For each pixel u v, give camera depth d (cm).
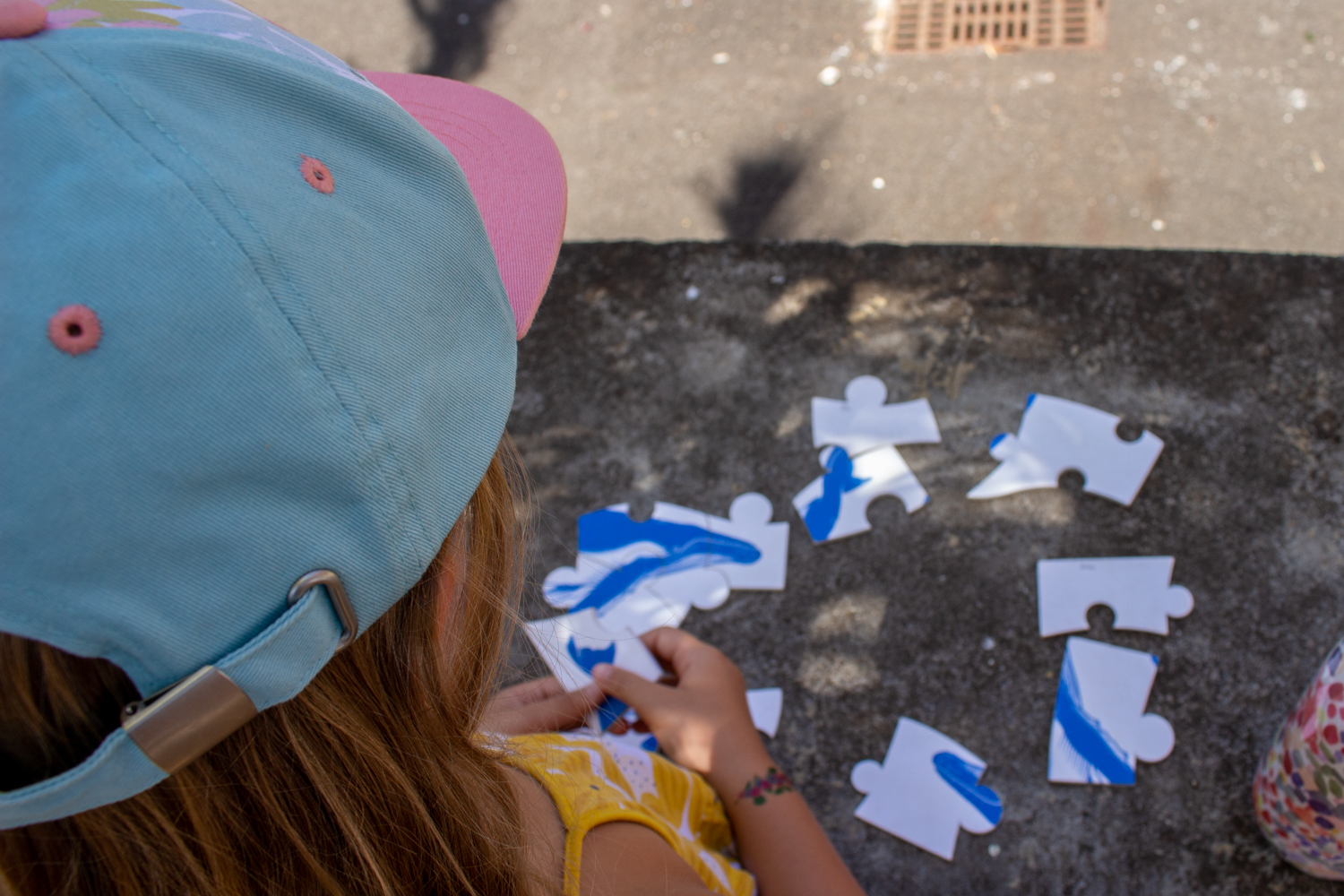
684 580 174
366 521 52
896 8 378
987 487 175
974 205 343
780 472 180
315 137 53
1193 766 155
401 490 54
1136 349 182
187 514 46
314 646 52
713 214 357
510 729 138
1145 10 362
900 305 191
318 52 62
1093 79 354
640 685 143
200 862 55
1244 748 155
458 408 59
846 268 195
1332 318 181
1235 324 182
